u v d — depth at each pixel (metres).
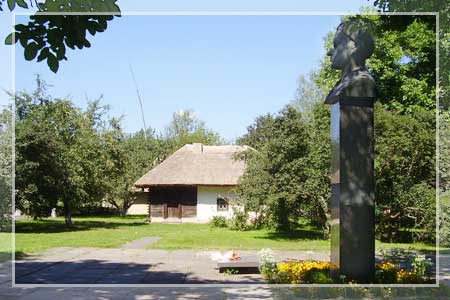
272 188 17.89
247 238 18.97
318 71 28.77
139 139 41.53
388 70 22.05
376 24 8.30
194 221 30.92
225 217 26.27
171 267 11.38
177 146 44.62
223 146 33.38
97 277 10.00
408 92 21.39
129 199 36.44
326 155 17.38
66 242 16.88
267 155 18.06
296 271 8.74
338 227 7.92
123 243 16.66
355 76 8.09
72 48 4.72
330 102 8.47
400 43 21.45
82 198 24.80
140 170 38.22
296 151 17.92
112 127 26.55
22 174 21.48
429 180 17.80
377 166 17.22
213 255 12.63
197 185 30.66
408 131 17.19
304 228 23.55
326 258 13.18
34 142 21.55
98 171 24.84
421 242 17.91
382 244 17.28
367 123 8.05
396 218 18.06
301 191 17.69
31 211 22.73
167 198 31.61
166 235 20.28
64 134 23.84
